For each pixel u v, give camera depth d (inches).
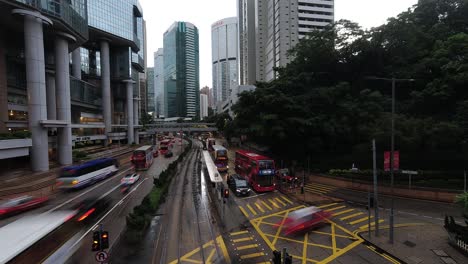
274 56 4033.0
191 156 2608.3
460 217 884.6
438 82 1346.0
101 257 466.3
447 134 1143.6
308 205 1052.5
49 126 1652.3
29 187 1263.5
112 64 3737.7
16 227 555.2
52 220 608.4
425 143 1235.9
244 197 1170.6
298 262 608.7
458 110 1211.2
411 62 1753.2
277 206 1039.6
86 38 2315.5
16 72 2060.8
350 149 1628.9
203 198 1128.2
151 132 4227.4
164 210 964.6
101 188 1317.7
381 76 1766.7
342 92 1632.6
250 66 5605.3
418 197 1099.3
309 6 3818.9
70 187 1224.8
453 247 660.1
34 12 1565.0
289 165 1706.4
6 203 922.7
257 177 1259.2
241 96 1763.0
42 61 1619.1
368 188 1228.5
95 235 458.0
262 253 651.5
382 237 729.0
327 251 661.9
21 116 2106.3
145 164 1831.9
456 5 1941.4
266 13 5012.3
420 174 1268.5
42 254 626.8
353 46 1771.7
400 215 915.4
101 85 3484.3
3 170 1641.2
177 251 655.8
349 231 786.8
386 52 1787.6
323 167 1547.7
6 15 1606.8
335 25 1926.7
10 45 1942.7
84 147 2984.7
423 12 2065.7
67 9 1894.7
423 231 768.9
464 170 1230.9
